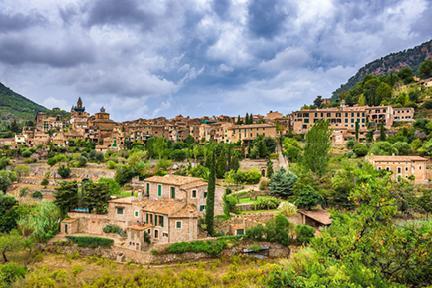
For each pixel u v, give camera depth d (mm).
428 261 30172
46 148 172000
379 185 34031
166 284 57594
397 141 135375
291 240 73062
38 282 56688
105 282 57938
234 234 74000
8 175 116562
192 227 70250
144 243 70188
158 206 74188
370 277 28203
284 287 33125
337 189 85250
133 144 180500
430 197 79562
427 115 169125
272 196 95000
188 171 113562
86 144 183500
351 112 169125
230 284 58125
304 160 107312
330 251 33688
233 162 117375
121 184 111312
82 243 72250
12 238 66938
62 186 84000
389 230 32000
